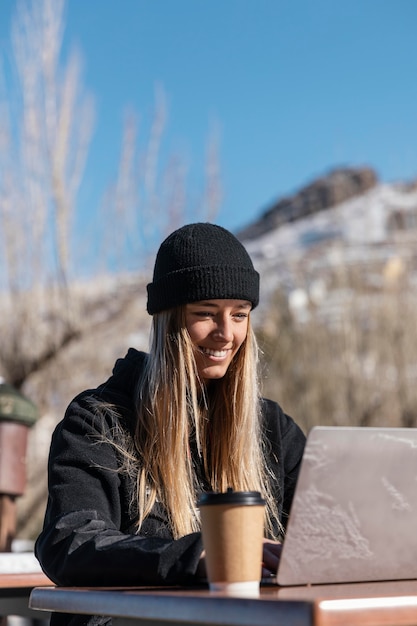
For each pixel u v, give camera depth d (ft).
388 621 4.45
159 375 7.31
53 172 28.09
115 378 7.56
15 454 11.20
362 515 5.19
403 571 5.45
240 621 4.49
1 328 26.53
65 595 5.48
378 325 33.96
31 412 11.27
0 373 26.43
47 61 29.12
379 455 5.14
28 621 11.39
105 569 5.68
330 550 5.17
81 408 7.06
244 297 7.48
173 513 7.02
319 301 35.17
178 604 4.77
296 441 8.19
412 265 36.01
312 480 5.00
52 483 6.72
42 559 6.15
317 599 4.33
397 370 33.30
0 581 8.21
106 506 6.73
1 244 26.94
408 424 32.99
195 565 5.48
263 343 23.34
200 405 7.69
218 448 7.61
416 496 5.32
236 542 5.00
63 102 28.89
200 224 7.66
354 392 33.09
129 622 5.27
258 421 7.86
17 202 27.68
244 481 7.55
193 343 7.45
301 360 33.78
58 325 26.73
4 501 11.18
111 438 6.98
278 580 5.13
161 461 7.12
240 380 7.65
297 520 5.03
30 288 26.94
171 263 7.46
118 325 28.27
